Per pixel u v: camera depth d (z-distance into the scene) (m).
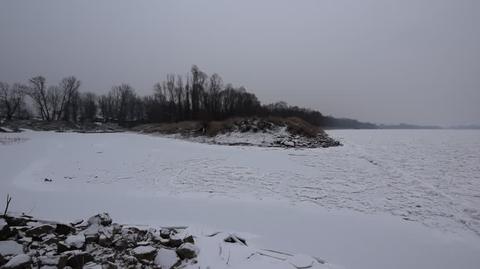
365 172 12.43
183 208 7.33
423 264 4.71
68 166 12.92
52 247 4.30
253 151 19.67
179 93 57.91
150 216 6.70
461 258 4.92
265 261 4.22
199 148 20.94
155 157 15.84
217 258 4.24
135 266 3.91
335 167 13.62
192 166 13.26
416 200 8.30
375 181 10.70
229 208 7.38
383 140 36.03
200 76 55.50
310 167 13.51
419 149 23.52
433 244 5.45
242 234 5.74
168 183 10.05
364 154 19.28
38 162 13.80
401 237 5.73
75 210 7.00
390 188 9.67
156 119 63.31
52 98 65.31
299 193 8.97
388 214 7.10
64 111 66.56
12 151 17.30
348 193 9.02
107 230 4.85
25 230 4.83
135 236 4.88
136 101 74.50
